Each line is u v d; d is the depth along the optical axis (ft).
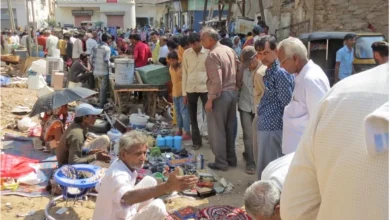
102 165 16.58
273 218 7.35
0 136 24.00
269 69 14.85
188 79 21.79
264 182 7.64
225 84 18.49
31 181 17.48
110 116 28.22
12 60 52.42
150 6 180.96
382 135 4.10
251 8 69.67
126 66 28.19
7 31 76.54
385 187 4.16
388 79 4.47
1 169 17.99
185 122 24.08
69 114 27.68
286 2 57.00
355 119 4.50
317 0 51.88
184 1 109.50
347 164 4.47
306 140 5.12
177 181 10.07
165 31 100.89
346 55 29.30
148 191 10.22
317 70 12.14
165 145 21.88
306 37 35.88
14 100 33.30
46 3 161.58
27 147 22.16
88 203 15.79
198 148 22.75
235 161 20.10
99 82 33.17
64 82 40.93
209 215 14.48
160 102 30.01
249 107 18.94
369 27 49.52
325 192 4.83
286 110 12.84
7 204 15.53
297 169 5.27
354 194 4.40
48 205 15.16
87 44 52.37
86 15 171.83
